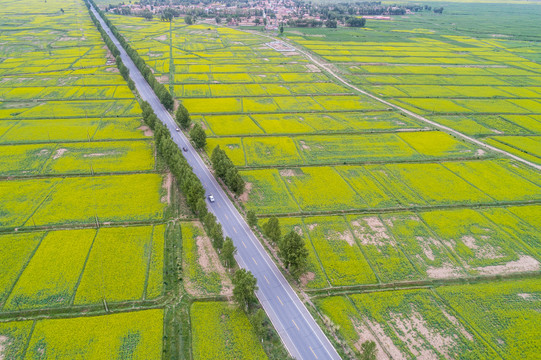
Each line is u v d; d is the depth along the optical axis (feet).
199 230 299.79
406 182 375.45
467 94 634.43
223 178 354.95
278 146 441.27
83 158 400.88
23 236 283.18
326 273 261.65
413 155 429.38
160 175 376.48
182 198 340.80
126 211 318.04
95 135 453.17
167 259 268.21
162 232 295.48
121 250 273.95
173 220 310.65
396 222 316.81
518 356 207.82
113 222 303.68
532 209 338.34
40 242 278.46
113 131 465.88
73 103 552.00
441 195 355.36
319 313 231.30
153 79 587.27
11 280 244.01
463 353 209.05
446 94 633.61
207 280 252.01
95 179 363.56
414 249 286.46
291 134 472.85
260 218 315.17
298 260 242.99
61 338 207.62
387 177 383.65
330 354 206.28
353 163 409.28
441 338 217.77
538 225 317.22
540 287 254.47
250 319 220.64
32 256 264.93
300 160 412.57
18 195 333.01
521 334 220.64
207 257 272.10
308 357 204.13
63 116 504.43
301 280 255.09
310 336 215.92
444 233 304.50
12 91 590.96
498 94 636.89
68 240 281.13
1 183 350.02
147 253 273.13
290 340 213.25
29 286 239.91
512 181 382.42
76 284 243.60
